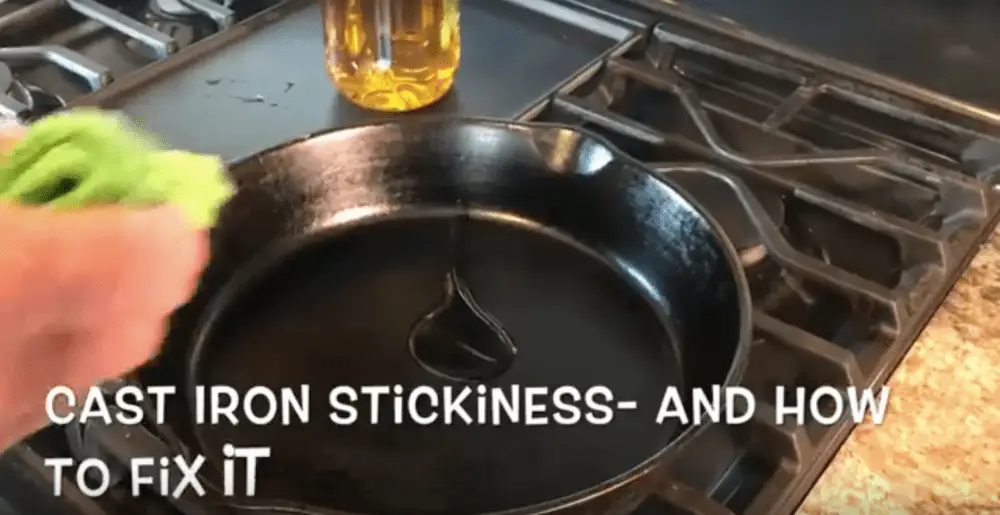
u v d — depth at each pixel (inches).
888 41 28.4
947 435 17.6
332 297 20.8
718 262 19.1
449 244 22.2
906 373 18.8
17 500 15.8
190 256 13.5
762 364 18.2
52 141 13.8
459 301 20.8
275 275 21.2
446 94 26.4
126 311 12.9
